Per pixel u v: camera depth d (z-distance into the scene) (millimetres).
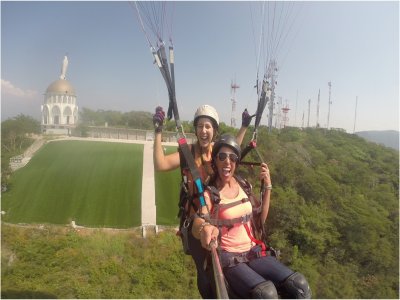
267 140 59531
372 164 79938
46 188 47344
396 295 37625
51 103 97688
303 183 48281
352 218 43000
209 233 3041
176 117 4086
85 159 57656
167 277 31609
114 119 102188
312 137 91500
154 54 4203
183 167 3934
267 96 4715
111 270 31281
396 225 47781
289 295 3186
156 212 42688
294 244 39375
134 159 58406
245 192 3838
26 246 33500
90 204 44062
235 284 3227
